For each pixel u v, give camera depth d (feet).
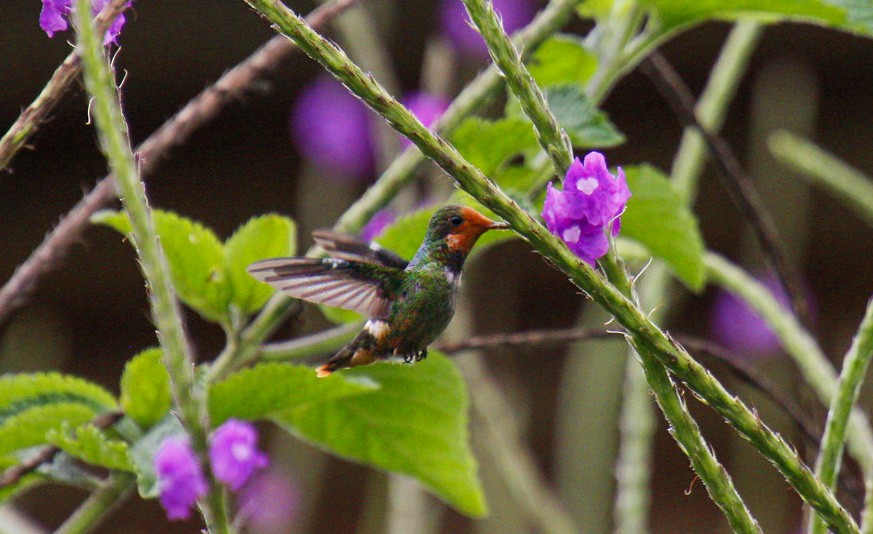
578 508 15.15
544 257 12.67
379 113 12.64
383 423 13.25
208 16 22.21
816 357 13.43
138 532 28.60
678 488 30.60
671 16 13.33
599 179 12.70
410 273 13.02
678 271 13.43
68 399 13.07
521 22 16.03
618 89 26.09
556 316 30.42
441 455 13.26
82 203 13.06
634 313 12.67
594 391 15.21
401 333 13.01
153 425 13.04
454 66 14.55
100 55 12.60
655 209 13.38
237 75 13.05
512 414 14.17
